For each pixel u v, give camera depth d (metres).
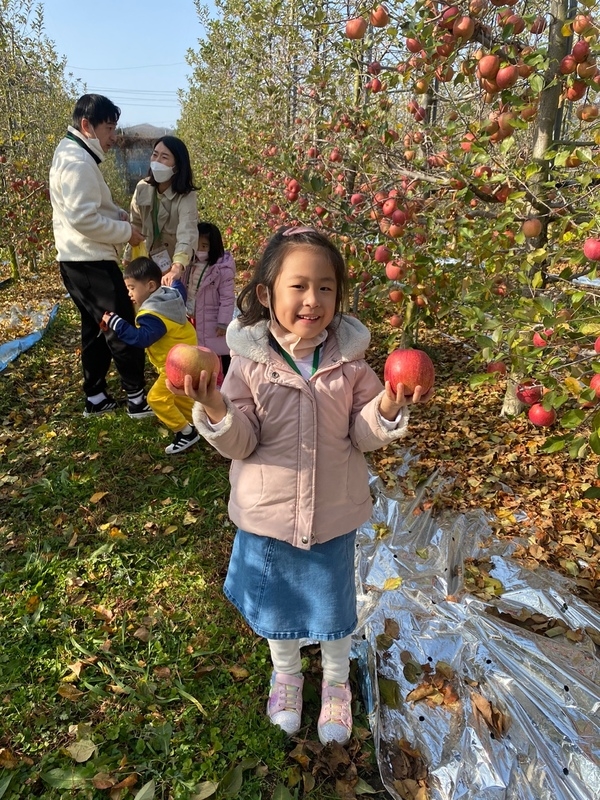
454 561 2.77
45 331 6.21
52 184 3.75
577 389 2.12
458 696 2.07
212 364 1.42
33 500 3.23
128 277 3.63
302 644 2.31
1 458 3.70
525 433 3.85
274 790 1.80
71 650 2.29
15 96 9.41
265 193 5.96
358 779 1.84
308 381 1.67
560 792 1.78
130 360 3.95
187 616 2.45
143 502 3.24
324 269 1.58
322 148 5.08
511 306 2.88
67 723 2.02
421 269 3.42
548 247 3.36
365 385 1.72
